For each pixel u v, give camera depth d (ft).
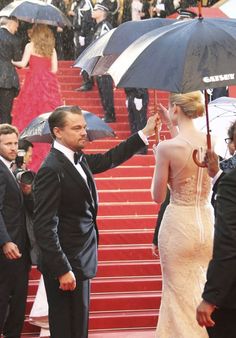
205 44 28.22
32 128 46.11
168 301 33.76
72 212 34.09
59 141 34.42
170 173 33.65
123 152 36.63
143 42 29.73
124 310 51.03
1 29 69.67
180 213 33.47
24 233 41.88
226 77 27.37
